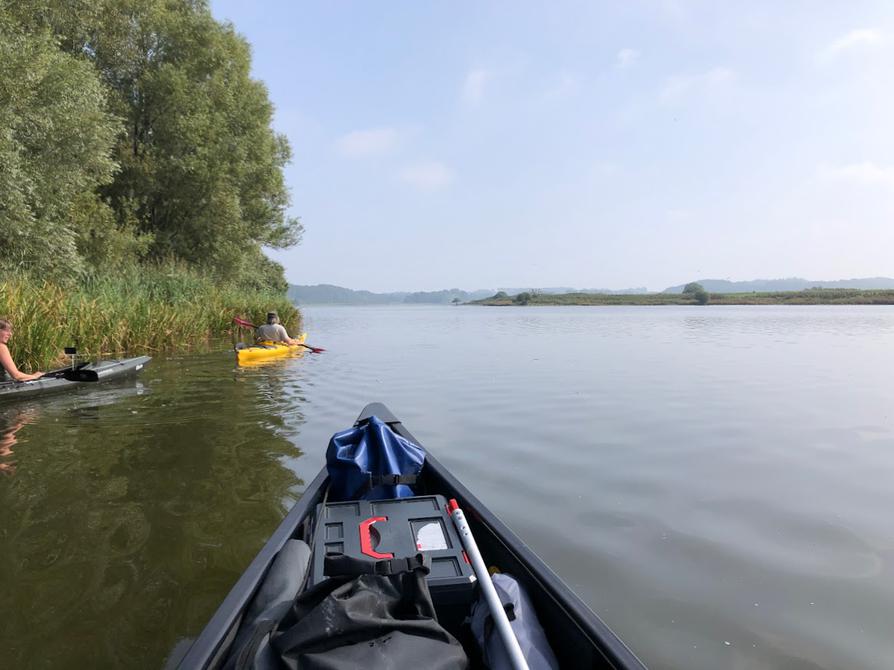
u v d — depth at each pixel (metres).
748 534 3.48
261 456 4.92
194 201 22.17
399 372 10.41
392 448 3.19
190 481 4.29
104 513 3.70
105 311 11.15
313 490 3.21
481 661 1.99
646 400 7.79
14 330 8.21
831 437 5.82
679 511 3.84
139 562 3.07
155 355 11.88
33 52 12.51
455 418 6.66
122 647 2.38
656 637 2.47
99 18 19.53
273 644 1.67
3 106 12.01
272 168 25.52
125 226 19.16
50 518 3.62
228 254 23.34
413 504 2.72
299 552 2.39
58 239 13.16
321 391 8.21
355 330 24.94
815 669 2.26
